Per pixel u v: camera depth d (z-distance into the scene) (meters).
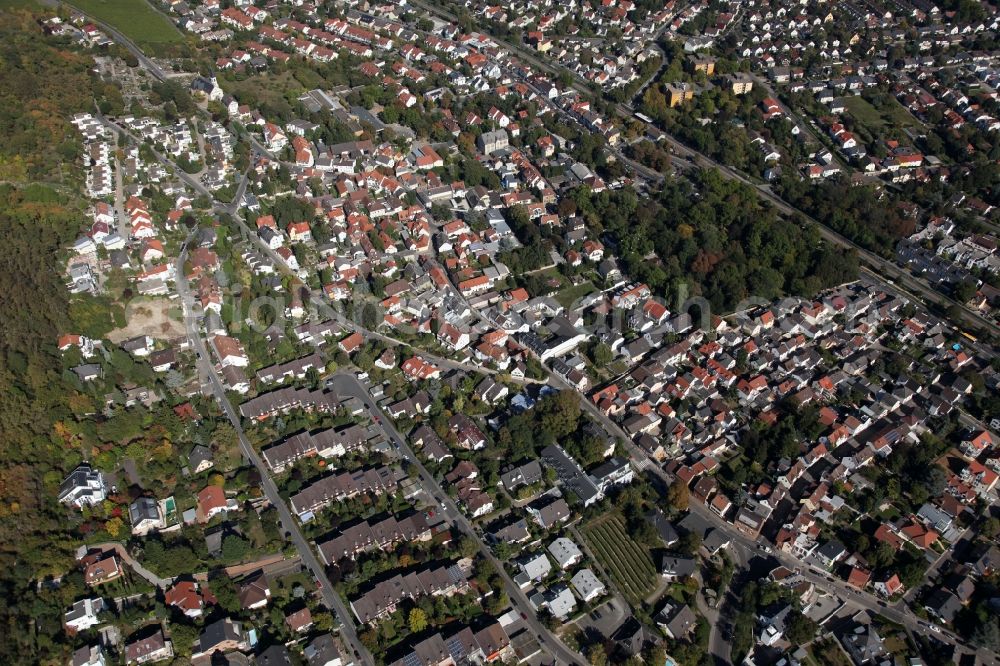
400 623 191.88
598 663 184.38
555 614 195.50
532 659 187.12
